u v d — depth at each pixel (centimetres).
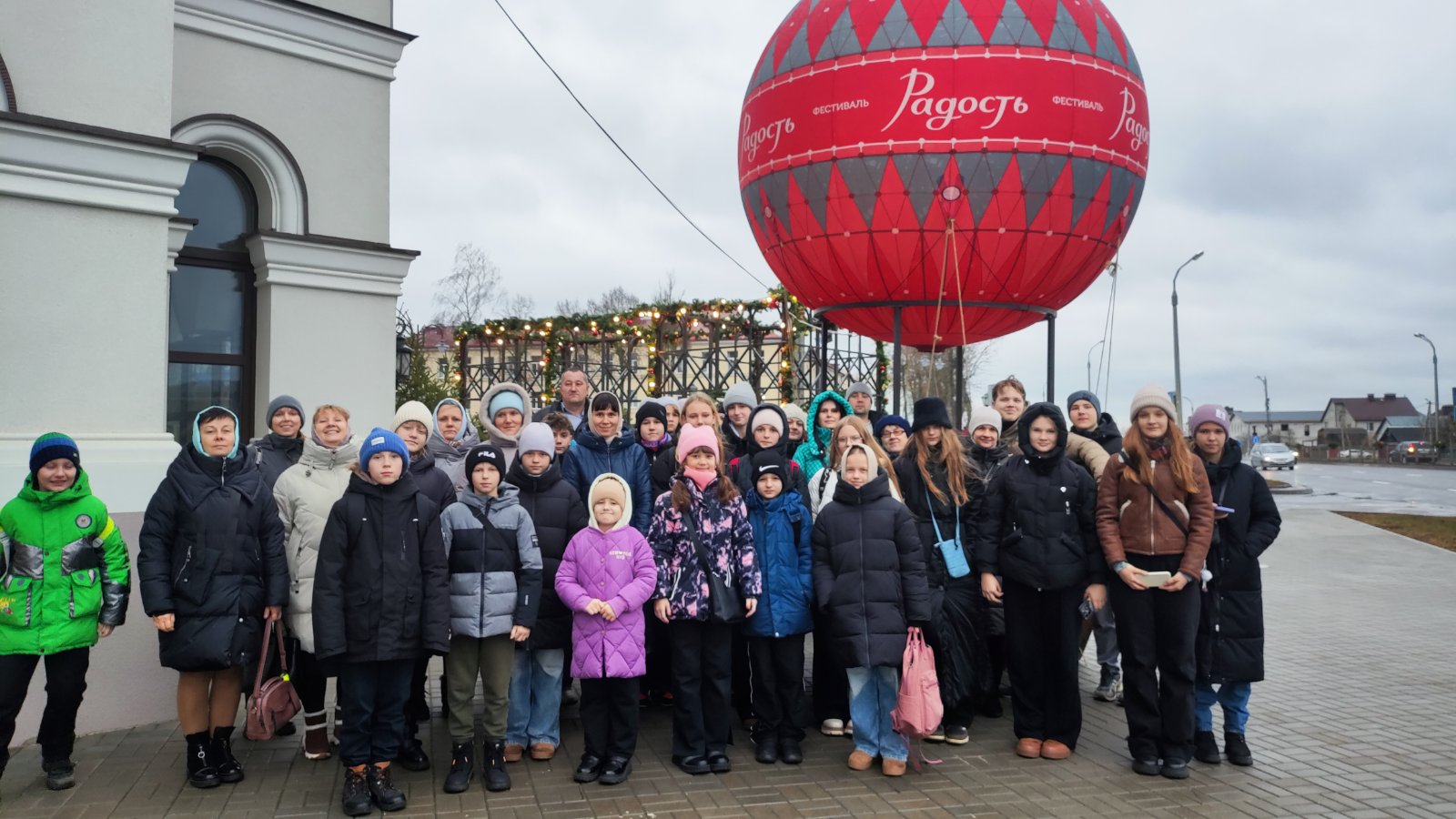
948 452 613
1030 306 990
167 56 639
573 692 712
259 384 796
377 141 847
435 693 712
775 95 966
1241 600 554
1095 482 578
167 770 530
